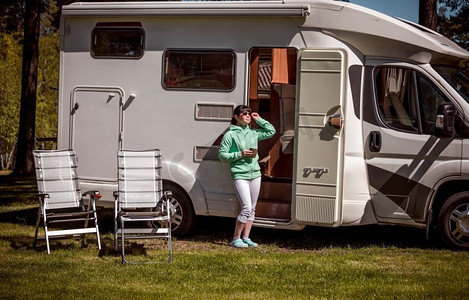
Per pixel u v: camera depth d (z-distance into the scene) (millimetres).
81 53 9391
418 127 8141
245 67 8672
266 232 9625
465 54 8617
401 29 8180
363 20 8234
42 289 6246
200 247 8508
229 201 8727
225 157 8234
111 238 9000
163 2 8977
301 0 8422
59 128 9477
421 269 7152
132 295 6078
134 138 9148
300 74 8312
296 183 8336
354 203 8211
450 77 8344
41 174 8312
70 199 8367
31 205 13156
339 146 8133
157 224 9117
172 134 8992
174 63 8992
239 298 5977
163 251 8141
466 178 7891
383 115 8297
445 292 6195
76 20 9414
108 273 6945
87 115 9359
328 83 8172
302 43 8414
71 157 8531
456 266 7305
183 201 9008
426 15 11445
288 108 9164
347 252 8172
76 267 7223
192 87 8906
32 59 20312
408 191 8141
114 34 9250
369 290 6266
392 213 8250
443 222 8156
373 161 8273
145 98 9117
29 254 7930
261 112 10062
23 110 20453
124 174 8188
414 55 8219
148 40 9094
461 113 7980
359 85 8281
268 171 9148
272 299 5965
